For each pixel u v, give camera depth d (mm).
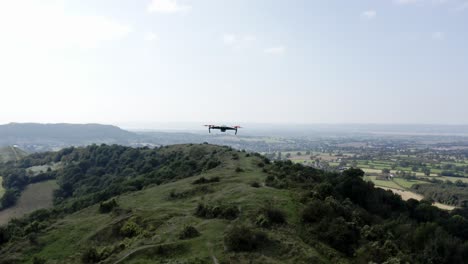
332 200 48375
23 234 47344
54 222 51594
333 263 32125
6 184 120812
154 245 33812
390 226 60844
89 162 139250
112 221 44688
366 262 34125
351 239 37281
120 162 134500
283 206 44969
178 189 60250
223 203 45844
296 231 37656
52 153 177875
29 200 110125
